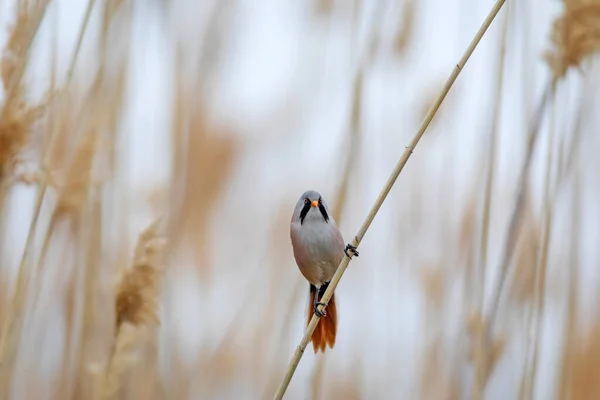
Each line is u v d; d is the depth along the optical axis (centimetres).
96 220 1022
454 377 1080
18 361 952
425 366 1175
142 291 788
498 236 1135
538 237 1062
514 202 1007
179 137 1178
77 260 1005
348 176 1021
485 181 1120
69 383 983
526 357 984
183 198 1159
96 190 1028
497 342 1009
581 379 1143
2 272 978
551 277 1140
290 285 1229
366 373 1211
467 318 1082
